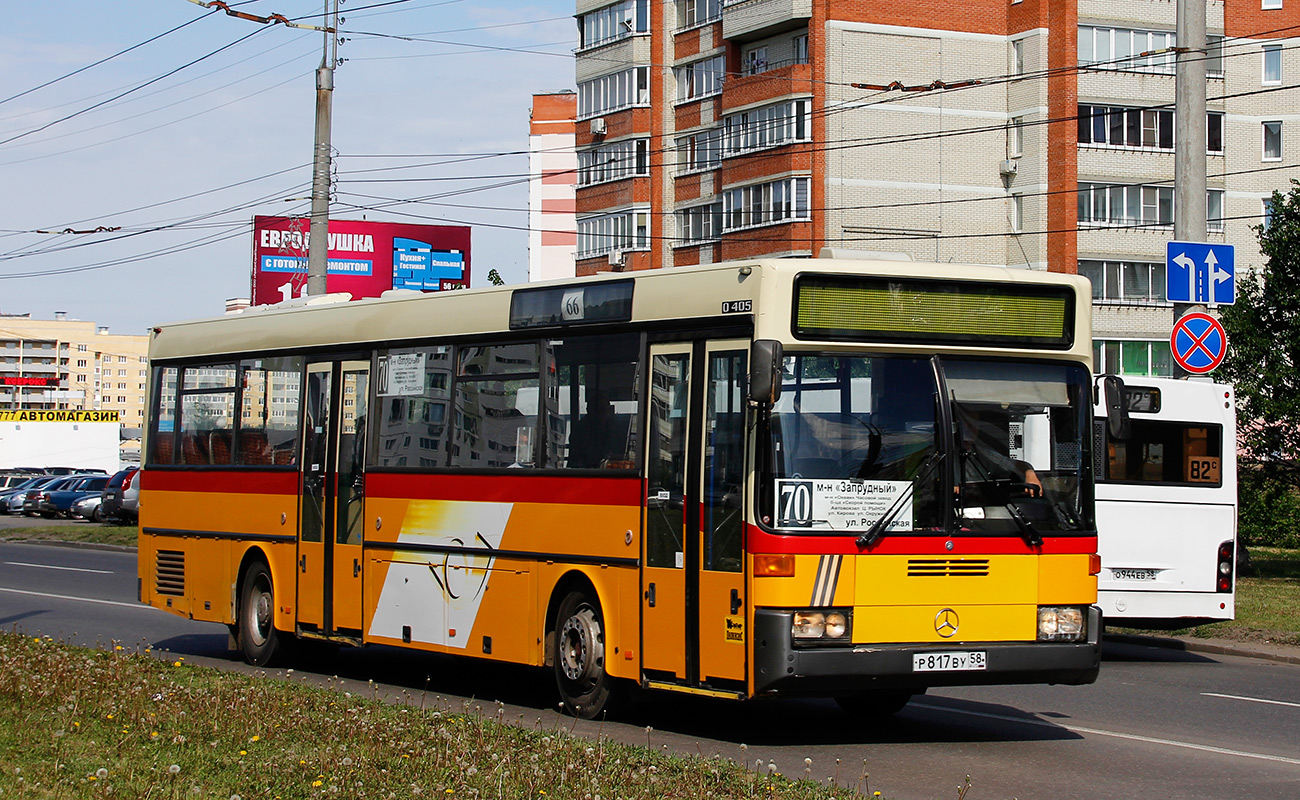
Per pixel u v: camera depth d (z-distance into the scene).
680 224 56.41
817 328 9.98
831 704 12.59
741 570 9.86
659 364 10.87
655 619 10.65
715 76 54.66
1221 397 17.77
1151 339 51.59
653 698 12.51
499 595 12.22
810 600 9.64
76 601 22.97
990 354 10.33
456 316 13.05
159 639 18.39
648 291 11.05
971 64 51.66
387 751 8.89
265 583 15.36
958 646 9.84
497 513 12.30
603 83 58.97
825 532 9.74
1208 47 19.42
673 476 10.60
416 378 13.45
